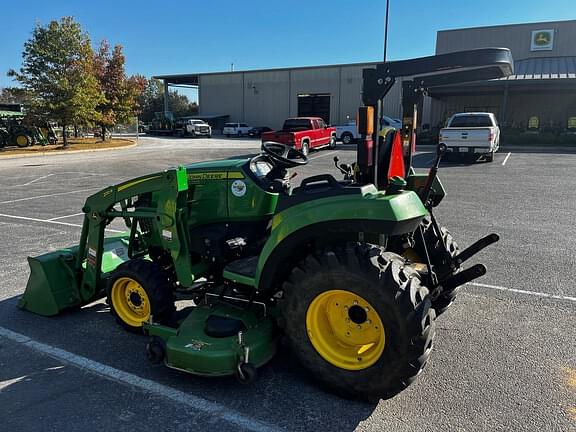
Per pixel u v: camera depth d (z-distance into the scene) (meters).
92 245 4.13
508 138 26.30
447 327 3.89
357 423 2.68
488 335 3.74
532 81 26.50
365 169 3.14
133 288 3.86
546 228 7.17
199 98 50.47
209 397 2.97
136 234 4.46
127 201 4.27
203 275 3.82
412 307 2.61
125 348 3.67
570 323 3.93
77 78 26.08
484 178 12.74
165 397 2.98
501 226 7.32
